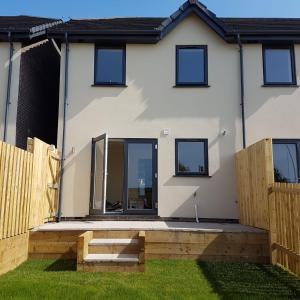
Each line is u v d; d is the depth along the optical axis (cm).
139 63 1138
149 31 1109
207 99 1121
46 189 930
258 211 837
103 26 1176
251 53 1146
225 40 1142
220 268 706
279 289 564
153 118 1109
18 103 1090
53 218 1005
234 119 1111
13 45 1118
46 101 1366
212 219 1062
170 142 1098
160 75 1132
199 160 1095
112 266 671
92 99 1112
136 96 1120
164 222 1000
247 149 935
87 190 1068
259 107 1116
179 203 1070
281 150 1098
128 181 1078
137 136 1099
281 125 1109
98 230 784
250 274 660
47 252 772
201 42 1152
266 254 769
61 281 585
